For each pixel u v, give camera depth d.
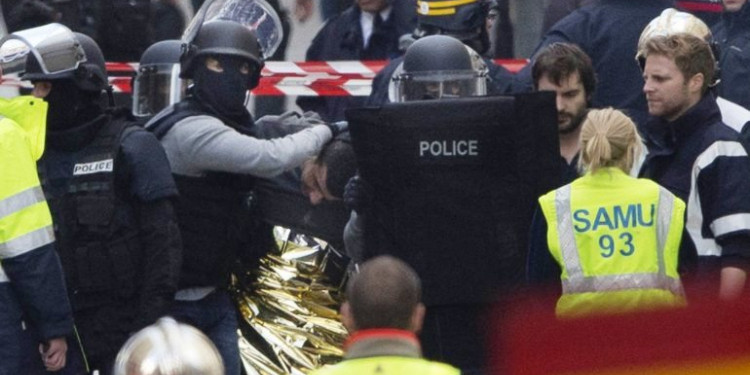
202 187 23.12
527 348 14.59
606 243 20.56
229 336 23.58
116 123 21.91
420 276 22.03
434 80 23.73
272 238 24.95
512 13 34.78
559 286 20.88
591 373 14.05
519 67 33.66
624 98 28.47
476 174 21.81
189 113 23.12
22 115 21.27
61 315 21.02
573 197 20.83
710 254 21.77
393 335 14.45
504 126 21.62
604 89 28.55
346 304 15.08
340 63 32.91
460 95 23.77
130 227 21.73
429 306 22.08
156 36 33.94
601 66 28.47
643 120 27.95
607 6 28.64
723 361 13.86
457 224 21.92
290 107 34.19
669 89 21.92
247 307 24.52
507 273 21.89
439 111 21.72
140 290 21.75
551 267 20.88
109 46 33.34
